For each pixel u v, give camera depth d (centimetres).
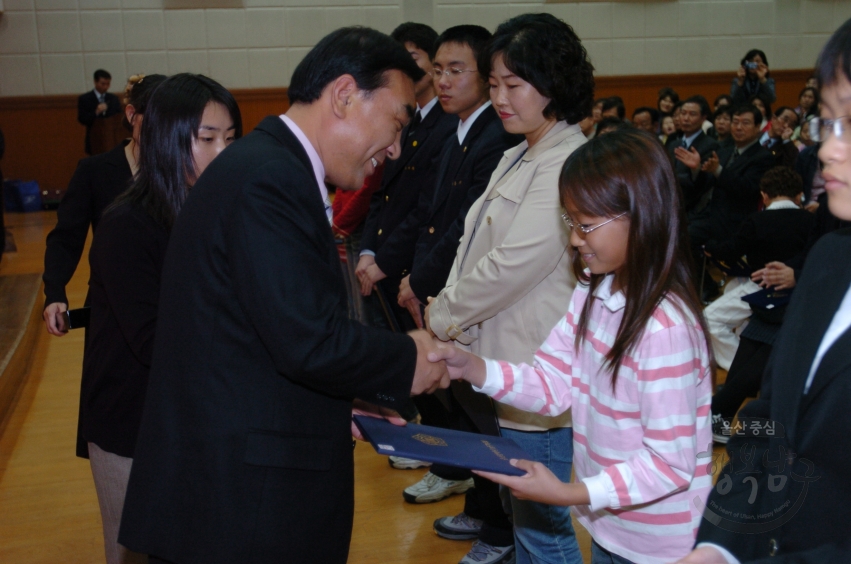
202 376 126
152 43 987
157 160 171
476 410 192
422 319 262
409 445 131
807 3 1104
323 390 126
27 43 968
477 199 231
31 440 348
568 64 188
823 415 94
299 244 122
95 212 248
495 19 1039
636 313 127
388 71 137
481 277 190
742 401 315
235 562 124
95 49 979
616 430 136
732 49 1105
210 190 127
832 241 105
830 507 93
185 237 129
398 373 132
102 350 172
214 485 124
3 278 577
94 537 267
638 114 711
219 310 126
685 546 135
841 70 88
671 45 1091
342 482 134
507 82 193
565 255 187
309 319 119
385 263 295
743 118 488
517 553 191
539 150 194
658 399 126
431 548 252
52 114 990
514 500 183
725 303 388
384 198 315
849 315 98
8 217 945
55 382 421
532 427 187
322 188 142
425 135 301
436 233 268
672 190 129
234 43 1001
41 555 256
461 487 289
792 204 369
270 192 122
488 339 199
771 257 361
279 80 1018
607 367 134
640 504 134
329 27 1016
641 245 127
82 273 656
